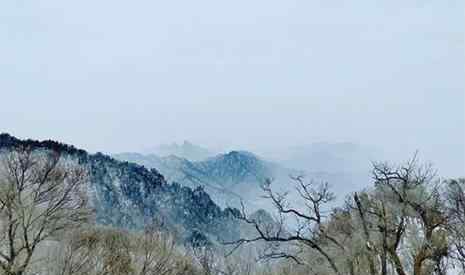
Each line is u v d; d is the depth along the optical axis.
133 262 23.94
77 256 22.39
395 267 19.69
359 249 20.09
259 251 23.02
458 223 21.06
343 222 21.16
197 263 27.73
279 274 23.97
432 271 20.48
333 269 19.75
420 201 19.98
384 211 19.67
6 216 21.05
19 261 21.33
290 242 21.17
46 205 22.12
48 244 22.36
